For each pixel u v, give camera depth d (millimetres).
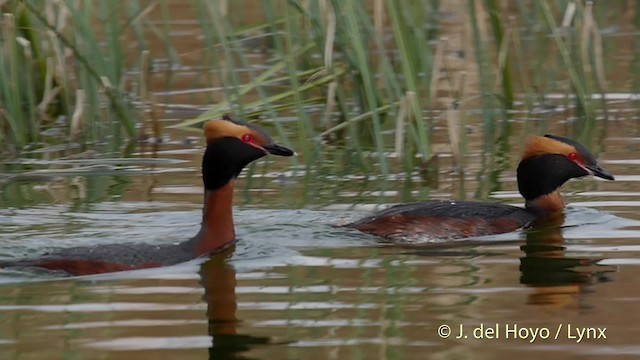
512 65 22625
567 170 13805
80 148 17984
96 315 9953
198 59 23938
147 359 8875
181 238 12609
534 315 9883
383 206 14102
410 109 16312
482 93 18422
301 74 17812
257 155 12164
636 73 21594
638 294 10430
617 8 28156
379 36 16750
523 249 12227
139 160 17047
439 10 24469
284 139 16312
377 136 16000
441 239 12773
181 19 26359
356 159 17031
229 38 17719
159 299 10422
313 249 12281
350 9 16047
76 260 11312
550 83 21406
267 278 11109
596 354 8984
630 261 11570
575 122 18953
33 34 19531
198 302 10312
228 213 12266
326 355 8945
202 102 20797
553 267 11422
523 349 9125
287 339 9312
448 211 13117
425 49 18234
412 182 15516
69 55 20312
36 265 11352
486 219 13133
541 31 22703
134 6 20078
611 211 13828
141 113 19219
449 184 15320
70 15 17984
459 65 20750
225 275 11227
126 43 24844
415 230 12789
